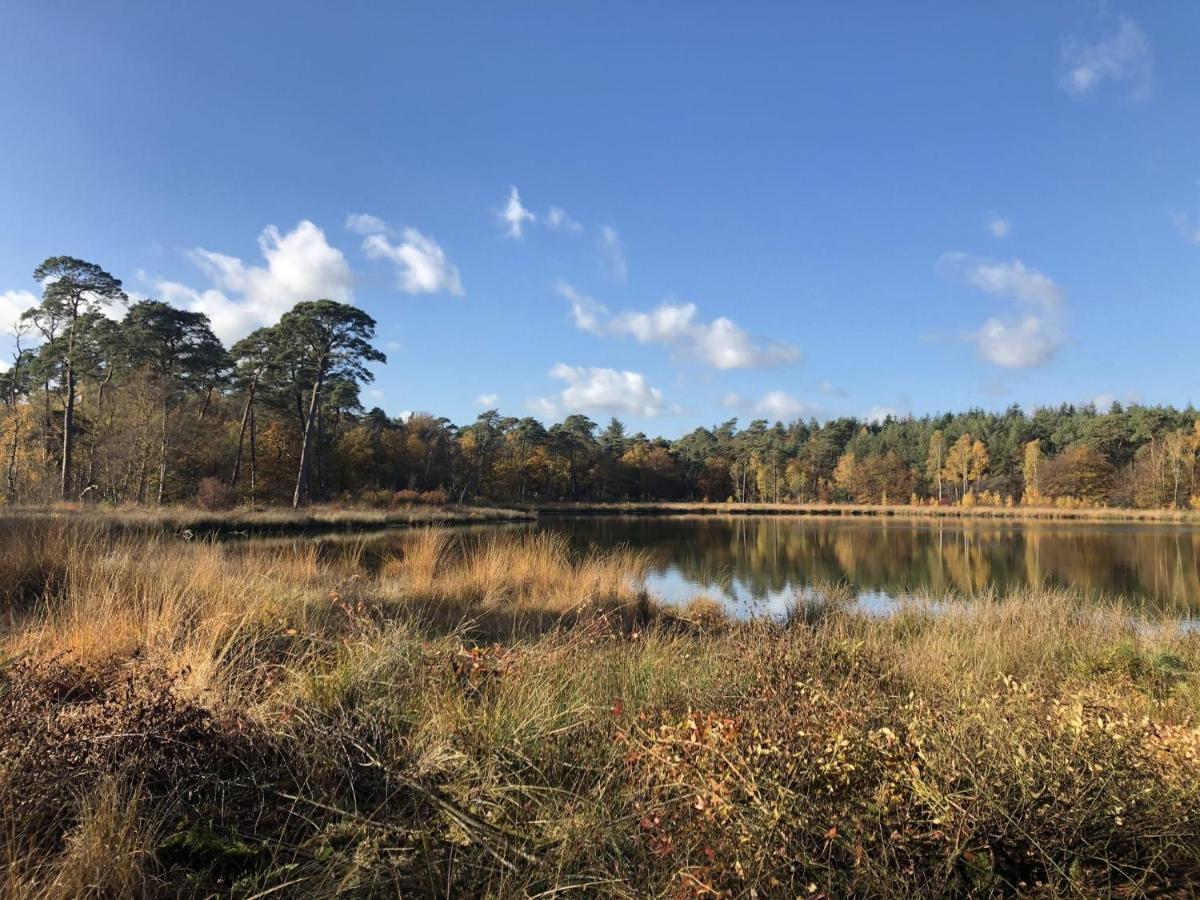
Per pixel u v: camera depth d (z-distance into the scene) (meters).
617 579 9.59
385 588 7.72
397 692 3.22
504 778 2.54
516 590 8.63
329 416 51.91
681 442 100.50
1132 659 5.05
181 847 2.07
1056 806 2.07
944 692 3.08
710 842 1.96
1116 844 2.13
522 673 3.41
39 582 5.79
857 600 10.61
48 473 30.06
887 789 2.05
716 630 7.66
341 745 2.63
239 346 37.91
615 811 2.28
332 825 2.21
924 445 87.44
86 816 2.03
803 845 1.91
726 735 2.17
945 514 60.12
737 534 32.22
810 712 2.45
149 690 2.76
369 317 39.72
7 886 1.79
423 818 2.30
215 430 39.22
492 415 68.19
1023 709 2.45
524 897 1.90
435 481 57.00
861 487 78.56
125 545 7.22
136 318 35.22
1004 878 1.98
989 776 2.12
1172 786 2.17
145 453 31.08
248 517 25.20
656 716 2.79
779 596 12.17
